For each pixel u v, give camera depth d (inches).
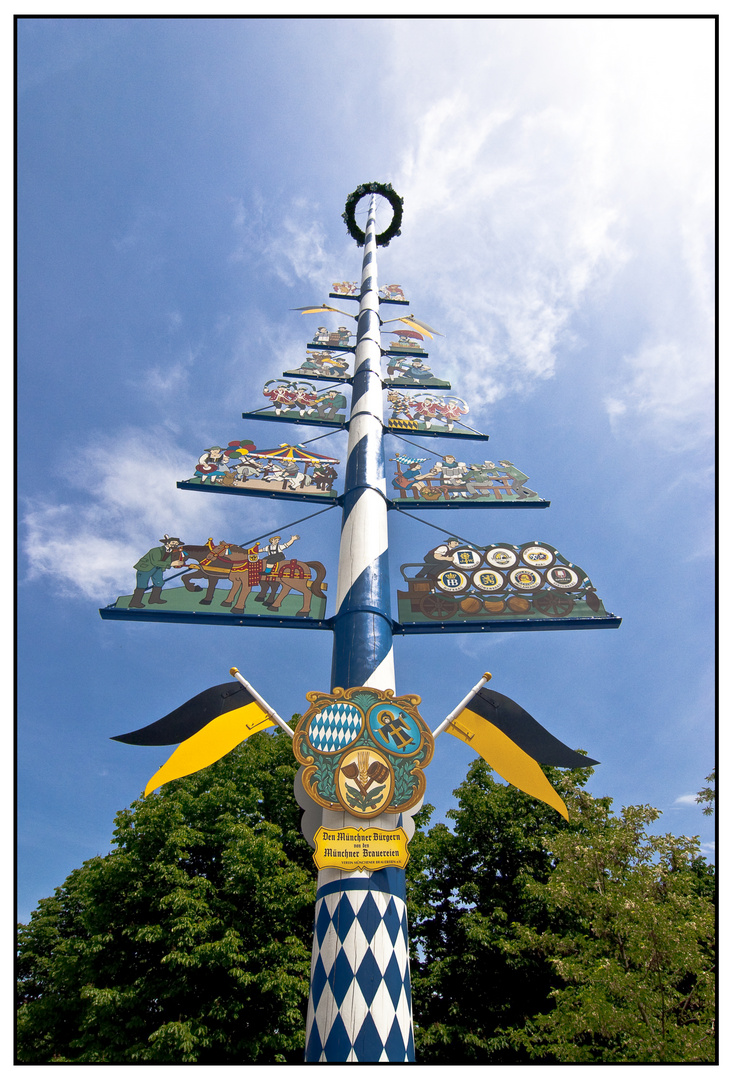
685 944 385.7
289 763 627.5
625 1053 385.7
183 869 534.0
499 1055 522.6
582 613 396.5
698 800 460.8
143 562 403.9
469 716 321.7
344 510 422.9
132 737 310.3
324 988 245.0
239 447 493.4
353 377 526.9
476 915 545.6
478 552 426.6
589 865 450.9
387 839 270.4
